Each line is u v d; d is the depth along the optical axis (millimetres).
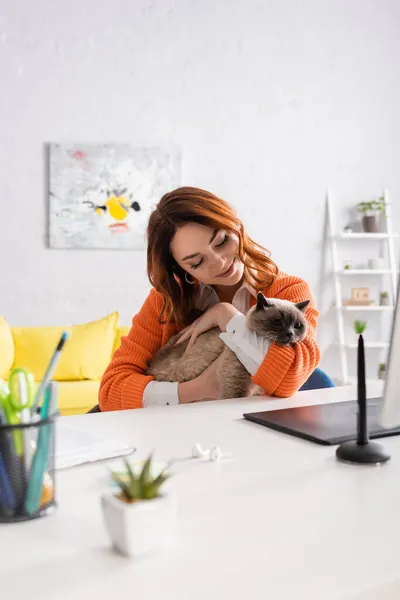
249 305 1729
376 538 604
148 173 4387
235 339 1489
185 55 4461
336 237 4660
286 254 4691
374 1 4777
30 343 3789
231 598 491
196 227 1526
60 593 502
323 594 498
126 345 1744
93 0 4285
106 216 4328
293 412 1173
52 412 680
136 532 559
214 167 4543
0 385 701
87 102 4312
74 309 4332
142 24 4375
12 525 649
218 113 4535
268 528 632
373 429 1046
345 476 807
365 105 4805
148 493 588
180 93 4465
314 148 4723
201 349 1663
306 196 4715
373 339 4820
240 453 922
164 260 1640
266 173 4641
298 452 926
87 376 3729
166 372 1686
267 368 1397
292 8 4633
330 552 573
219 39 4516
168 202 1568
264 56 4598
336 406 1229
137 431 1071
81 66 4289
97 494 746
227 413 1222
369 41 4789
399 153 4883
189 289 1728
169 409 1271
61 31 4246
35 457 662
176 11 4426
